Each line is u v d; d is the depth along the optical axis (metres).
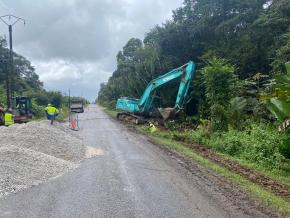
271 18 32.97
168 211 8.34
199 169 13.44
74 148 17.39
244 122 21.97
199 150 18.94
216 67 24.28
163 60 42.06
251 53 33.56
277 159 14.68
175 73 30.44
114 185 10.76
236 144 18.14
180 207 8.64
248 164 15.09
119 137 23.95
